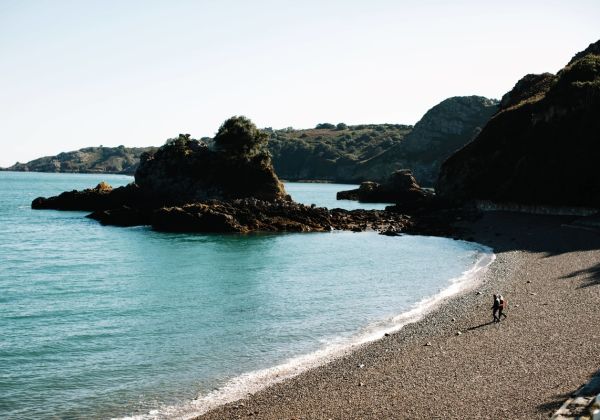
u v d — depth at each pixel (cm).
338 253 6562
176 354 2977
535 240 6781
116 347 3083
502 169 10819
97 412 2277
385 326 3466
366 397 2275
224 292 4438
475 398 2117
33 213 11088
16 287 4600
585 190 8788
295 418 2116
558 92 10425
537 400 2005
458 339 3014
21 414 2255
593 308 3356
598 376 2067
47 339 3212
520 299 3828
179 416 2228
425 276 5119
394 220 9888
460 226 8975
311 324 3541
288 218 9225
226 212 8775
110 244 7188
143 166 11588
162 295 4325
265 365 2809
